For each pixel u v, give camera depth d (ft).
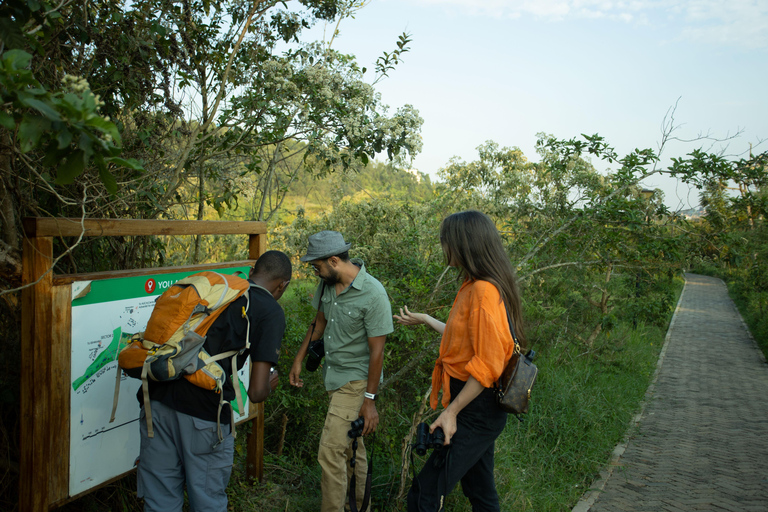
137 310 7.93
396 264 16.79
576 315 32.50
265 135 12.72
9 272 6.84
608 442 19.22
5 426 8.34
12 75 3.98
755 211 15.20
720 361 42.52
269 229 22.58
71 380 6.91
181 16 12.07
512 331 7.57
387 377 14.35
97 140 4.05
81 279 6.96
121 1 10.98
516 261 18.71
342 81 12.60
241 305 7.23
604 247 16.34
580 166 20.35
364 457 10.43
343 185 19.90
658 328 53.16
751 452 20.17
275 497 10.78
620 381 28.58
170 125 12.21
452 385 7.80
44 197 9.18
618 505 14.24
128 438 7.91
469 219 7.74
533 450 16.31
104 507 9.07
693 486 15.99
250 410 10.51
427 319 9.29
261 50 14.12
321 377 13.55
